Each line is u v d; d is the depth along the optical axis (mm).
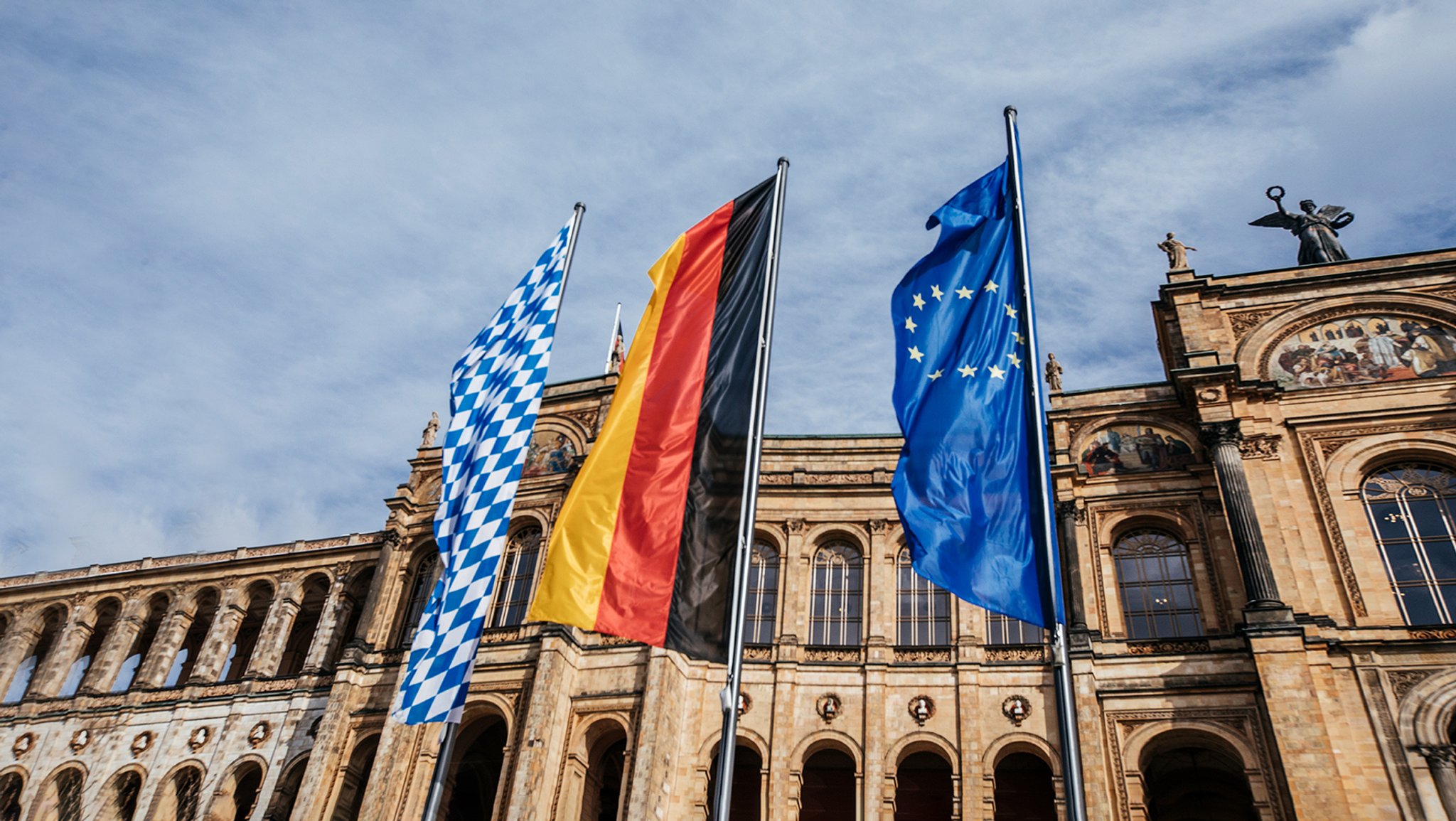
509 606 58031
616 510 30922
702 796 51406
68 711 66250
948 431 29500
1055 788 48562
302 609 73875
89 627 71438
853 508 59125
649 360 33625
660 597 29328
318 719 60250
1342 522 49594
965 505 28328
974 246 32688
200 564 70312
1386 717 43938
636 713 51656
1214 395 53000
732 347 33156
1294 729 43625
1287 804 43156
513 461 37000
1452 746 42625
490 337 41281
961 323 31422
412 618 62094
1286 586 47844
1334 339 55094
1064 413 57969
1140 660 49656
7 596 74125
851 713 52625
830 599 57125
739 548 29359
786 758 51656
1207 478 53938
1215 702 47625
